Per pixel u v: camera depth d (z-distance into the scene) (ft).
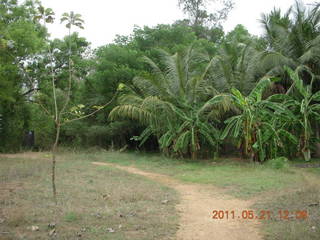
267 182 29.81
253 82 51.72
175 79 48.96
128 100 52.34
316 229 16.31
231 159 49.73
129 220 18.47
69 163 44.45
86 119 71.15
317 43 47.52
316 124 48.26
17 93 60.80
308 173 34.86
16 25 54.44
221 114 52.24
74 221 17.99
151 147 68.80
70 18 22.13
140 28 72.64
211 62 48.06
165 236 16.44
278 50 51.49
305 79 50.85
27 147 76.33
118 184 29.22
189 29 79.56
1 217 18.28
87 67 65.98
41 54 56.95
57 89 56.13
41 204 21.17
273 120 43.14
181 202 23.81
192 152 51.01
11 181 29.27
